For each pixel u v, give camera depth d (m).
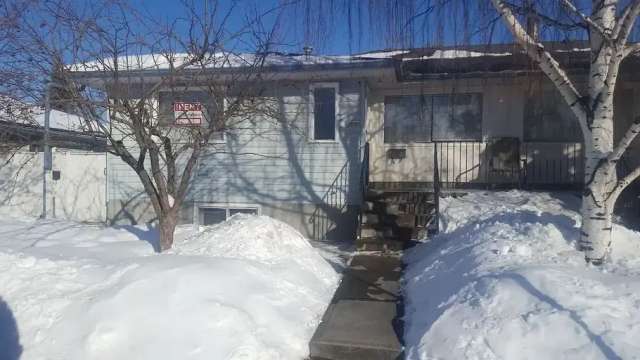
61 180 13.20
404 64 9.61
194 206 10.83
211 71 6.66
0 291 5.38
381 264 7.54
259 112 7.73
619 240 5.53
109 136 6.33
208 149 10.61
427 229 8.59
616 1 5.29
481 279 4.77
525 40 5.40
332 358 4.73
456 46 7.93
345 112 10.30
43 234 8.28
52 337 4.67
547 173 10.95
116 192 11.12
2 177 13.03
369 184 10.58
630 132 4.72
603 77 5.18
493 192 9.84
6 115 6.85
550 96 10.93
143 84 6.91
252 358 4.35
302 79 10.13
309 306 5.50
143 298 4.90
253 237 6.56
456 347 3.98
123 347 4.49
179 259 5.77
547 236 5.58
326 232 10.38
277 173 10.57
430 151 11.39
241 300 5.06
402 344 4.70
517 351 3.71
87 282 5.47
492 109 11.11
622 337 3.51
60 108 6.87
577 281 4.28
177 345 4.45
